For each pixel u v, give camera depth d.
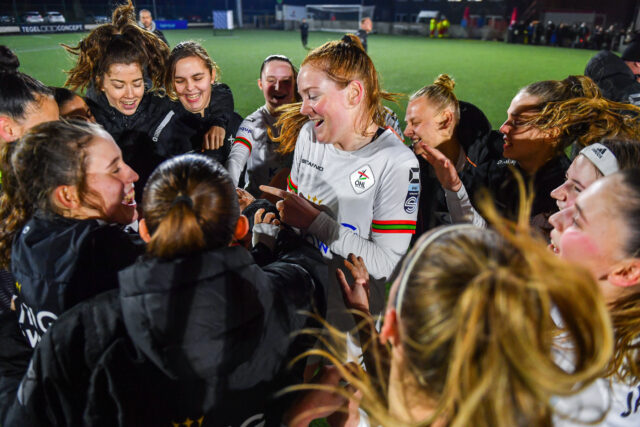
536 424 0.54
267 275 0.96
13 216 1.09
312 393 1.03
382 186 1.35
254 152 2.40
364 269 1.23
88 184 1.05
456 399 0.57
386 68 12.77
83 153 1.03
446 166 1.61
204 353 0.78
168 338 0.75
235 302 0.79
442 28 25.69
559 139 1.53
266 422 0.98
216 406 0.86
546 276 0.51
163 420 0.85
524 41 22.83
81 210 1.08
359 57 1.29
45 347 0.81
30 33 20.69
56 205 1.04
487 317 0.50
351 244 1.32
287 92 2.31
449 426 0.60
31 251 0.96
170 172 0.82
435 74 11.75
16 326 1.10
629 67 3.37
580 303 0.52
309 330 0.92
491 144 1.88
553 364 0.52
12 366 1.01
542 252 0.53
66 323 0.81
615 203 0.79
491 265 0.53
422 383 0.61
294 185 1.61
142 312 0.74
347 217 1.43
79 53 2.23
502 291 0.50
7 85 1.50
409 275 0.61
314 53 1.31
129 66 2.07
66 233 0.96
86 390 0.84
